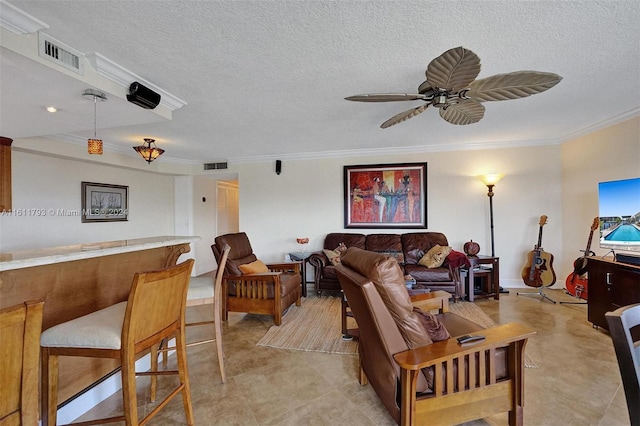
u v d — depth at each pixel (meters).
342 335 2.98
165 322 1.57
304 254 4.92
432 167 4.84
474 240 4.70
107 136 3.99
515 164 4.56
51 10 1.49
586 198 3.90
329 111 3.09
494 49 1.94
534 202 4.52
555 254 4.46
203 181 6.42
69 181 4.21
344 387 2.09
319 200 5.27
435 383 1.48
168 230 5.96
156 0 1.43
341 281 1.86
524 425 1.67
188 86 2.44
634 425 0.87
